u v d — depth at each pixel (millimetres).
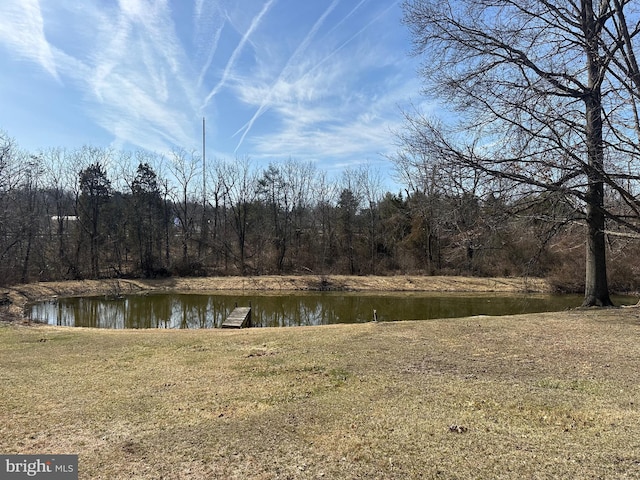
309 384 5785
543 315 11320
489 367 6406
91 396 5422
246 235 44031
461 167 9867
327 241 41969
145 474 3436
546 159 9094
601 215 11773
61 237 36125
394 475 3354
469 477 3305
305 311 23234
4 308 20625
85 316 21703
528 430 4145
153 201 41344
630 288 25500
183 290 32594
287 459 3650
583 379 5691
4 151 27609
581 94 10016
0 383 6035
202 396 5379
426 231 35000
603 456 3578
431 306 23844
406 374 6121
